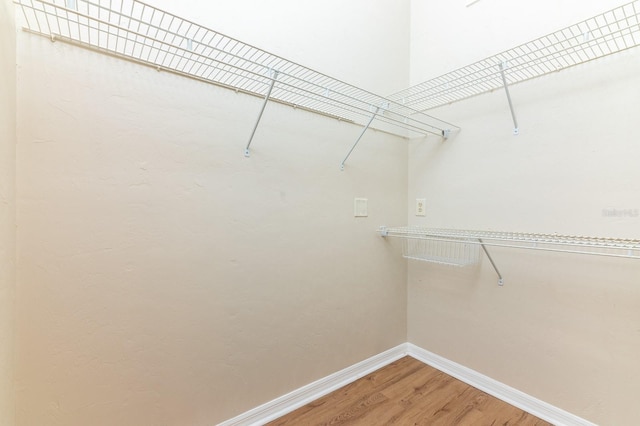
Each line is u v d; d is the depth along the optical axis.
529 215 1.55
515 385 1.62
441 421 1.50
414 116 2.12
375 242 1.98
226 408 1.37
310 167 1.63
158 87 1.16
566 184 1.42
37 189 0.94
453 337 1.91
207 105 1.28
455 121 1.88
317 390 1.69
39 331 0.96
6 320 0.84
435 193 2.00
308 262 1.63
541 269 1.52
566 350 1.44
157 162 1.16
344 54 1.79
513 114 1.59
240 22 1.37
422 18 2.10
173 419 1.23
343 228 1.80
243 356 1.41
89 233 1.03
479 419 1.51
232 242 1.36
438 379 1.87
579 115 1.38
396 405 1.62
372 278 1.96
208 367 1.31
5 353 0.84
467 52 1.81
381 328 2.03
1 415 0.82
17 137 0.90
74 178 1.00
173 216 1.20
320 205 1.68
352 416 1.54
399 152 2.12
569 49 1.32
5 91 0.80
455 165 1.89
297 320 1.60
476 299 1.79
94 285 1.05
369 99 1.91
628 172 1.25
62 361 1.00
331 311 1.75
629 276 1.27
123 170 1.09
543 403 1.52
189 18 1.23
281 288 1.53
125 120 1.09
